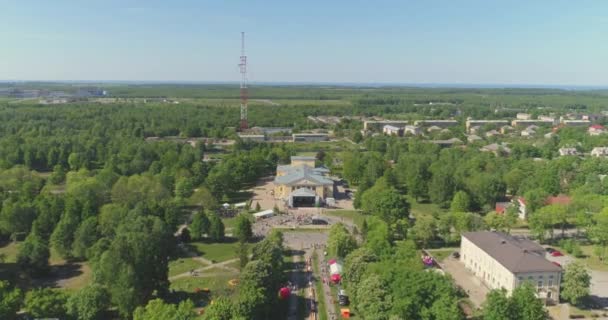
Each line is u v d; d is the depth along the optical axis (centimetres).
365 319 14800
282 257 19838
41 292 14325
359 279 16400
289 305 16762
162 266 16900
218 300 14750
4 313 13488
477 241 19838
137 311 13850
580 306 16838
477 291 18162
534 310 13825
